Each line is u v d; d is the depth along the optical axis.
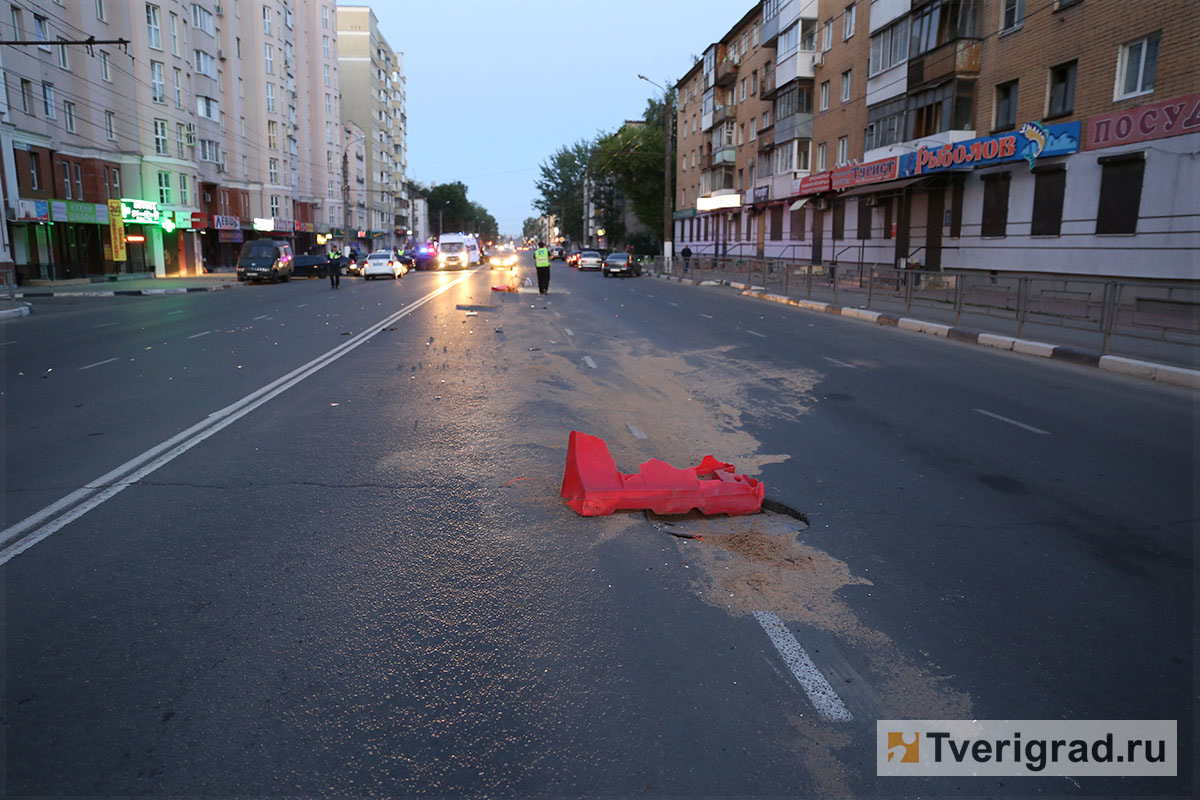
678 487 5.22
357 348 13.14
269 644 3.48
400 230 121.44
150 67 42.81
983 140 22.14
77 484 5.64
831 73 35.22
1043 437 7.42
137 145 41.88
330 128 80.81
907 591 4.11
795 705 3.10
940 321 17.06
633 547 4.63
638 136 70.12
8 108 31.11
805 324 17.77
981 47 23.73
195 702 3.06
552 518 5.07
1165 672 3.38
